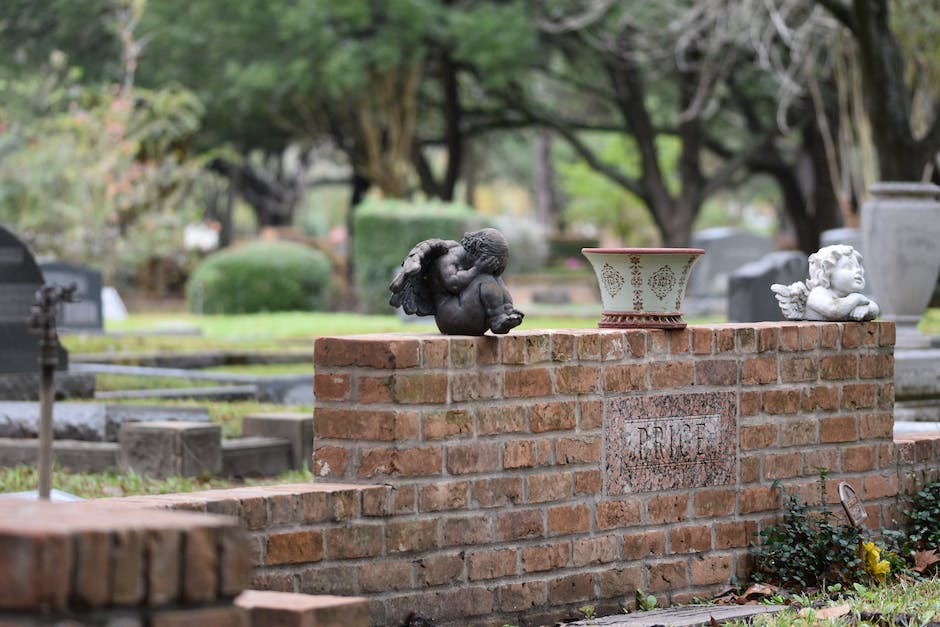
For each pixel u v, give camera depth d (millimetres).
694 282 37406
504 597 7188
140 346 19984
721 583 8039
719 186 42875
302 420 12031
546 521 7340
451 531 7020
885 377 8859
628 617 7297
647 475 7746
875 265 15344
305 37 38125
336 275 46844
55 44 42219
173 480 10797
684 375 7883
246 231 74188
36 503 4500
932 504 9008
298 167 60125
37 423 12000
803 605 7520
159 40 39844
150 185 34844
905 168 20641
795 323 8508
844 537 8328
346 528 6719
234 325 28094
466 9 41094
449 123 44125
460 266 7156
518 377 7230
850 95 25469
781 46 36281
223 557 4227
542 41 41281
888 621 6984
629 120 43188
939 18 21266
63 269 24172
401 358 6852
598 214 53344
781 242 54312
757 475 8211
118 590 3982
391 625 6828
